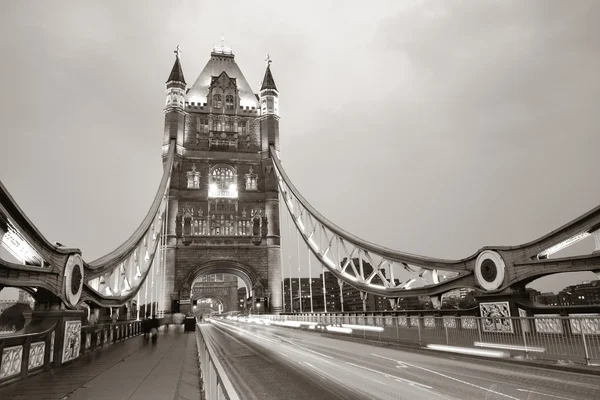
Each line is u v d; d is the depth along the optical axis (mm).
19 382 10438
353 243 50656
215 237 71062
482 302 22281
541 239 19484
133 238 39156
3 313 21391
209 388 5746
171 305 66375
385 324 23688
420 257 31141
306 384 11391
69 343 14180
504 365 13477
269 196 75312
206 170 75875
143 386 9891
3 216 10523
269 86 82688
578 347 12586
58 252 14000
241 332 35844
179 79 79812
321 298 163375
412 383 10891
